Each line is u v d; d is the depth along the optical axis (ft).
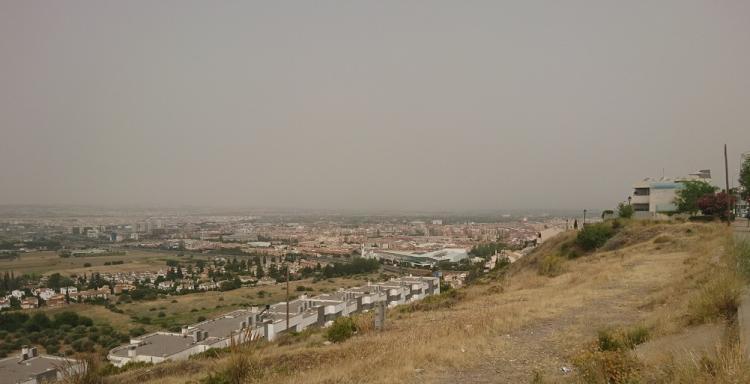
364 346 43.29
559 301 56.18
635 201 218.18
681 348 27.89
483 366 32.89
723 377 20.54
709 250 72.33
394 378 30.78
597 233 137.39
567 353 34.30
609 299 55.21
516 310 52.75
